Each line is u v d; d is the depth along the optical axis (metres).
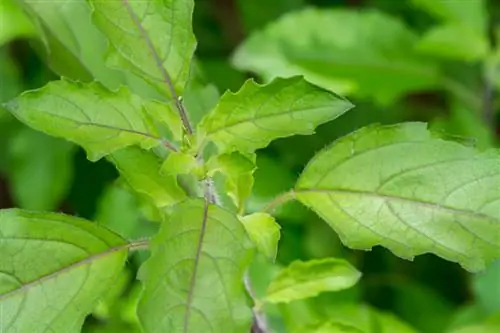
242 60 0.57
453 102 0.59
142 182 0.42
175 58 0.41
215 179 0.44
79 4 0.45
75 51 0.45
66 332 0.40
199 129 0.41
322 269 0.44
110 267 0.41
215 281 0.39
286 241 0.55
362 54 0.57
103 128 0.40
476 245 0.40
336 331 0.44
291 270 0.44
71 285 0.41
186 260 0.39
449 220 0.40
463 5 0.55
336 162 0.41
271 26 0.57
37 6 0.45
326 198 0.41
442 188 0.40
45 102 0.40
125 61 0.41
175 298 0.38
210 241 0.39
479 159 0.40
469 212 0.40
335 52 0.57
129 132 0.40
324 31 0.57
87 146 0.40
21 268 0.40
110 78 0.45
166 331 0.38
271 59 0.57
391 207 0.41
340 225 0.41
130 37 0.41
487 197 0.40
